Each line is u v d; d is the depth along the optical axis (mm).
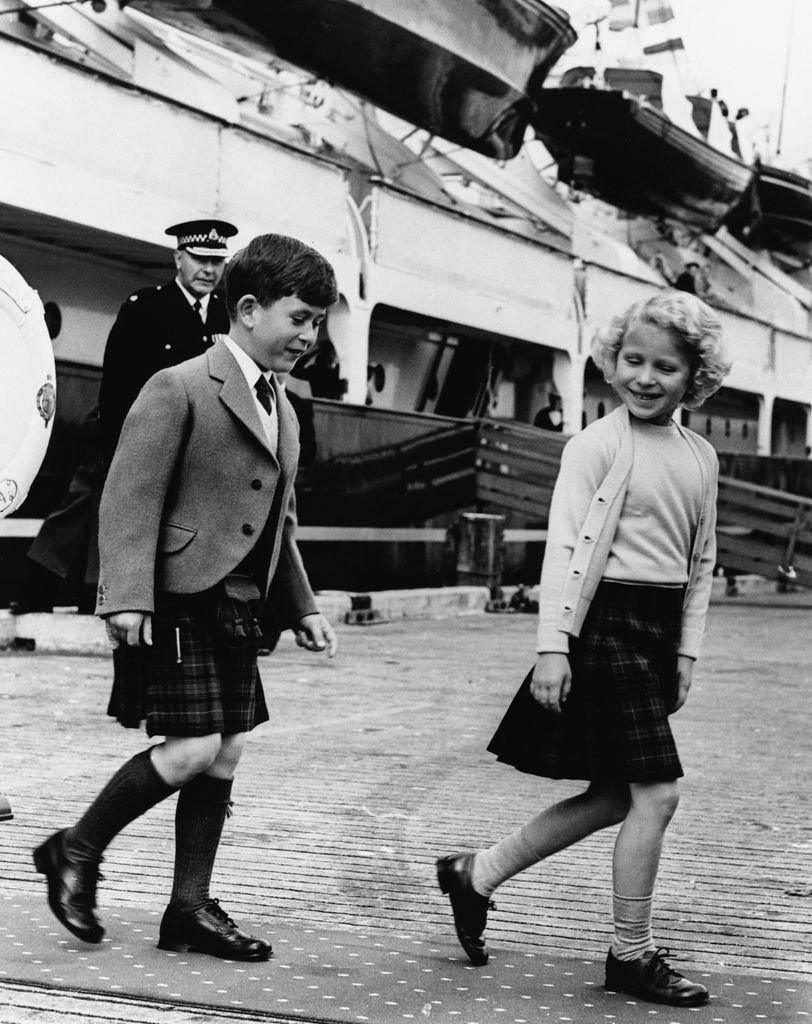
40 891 4883
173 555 4016
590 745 3953
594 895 5160
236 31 18953
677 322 3951
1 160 14164
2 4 15695
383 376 25109
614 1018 3771
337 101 22656
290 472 4152
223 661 4133
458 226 23094
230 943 4121
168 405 4004
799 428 41125
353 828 6152
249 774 7316
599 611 3975
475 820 6402
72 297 18266
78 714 8938
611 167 30609
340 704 10109
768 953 4516
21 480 5012
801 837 6258
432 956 4336
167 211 16406
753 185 35719
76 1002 3639
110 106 15492
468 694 10898
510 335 24797
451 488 20984
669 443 4070
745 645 16203
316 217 19422
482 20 22547
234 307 4125
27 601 12211
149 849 5570
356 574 18672
